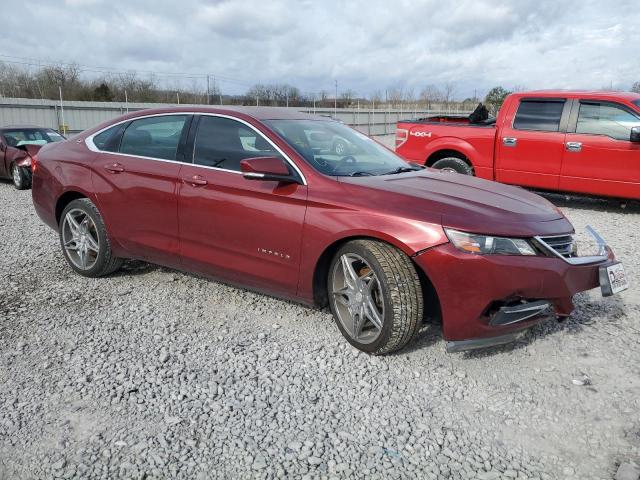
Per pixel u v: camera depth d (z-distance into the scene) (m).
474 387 3.24
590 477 2.49
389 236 3.31
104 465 2.54
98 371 3.39
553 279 3.29
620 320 4.21
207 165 4.21
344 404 3.05
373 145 4.80
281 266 3.82
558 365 3.51
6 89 38.19
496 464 2.58
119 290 4.79
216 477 2.47
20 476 2.47
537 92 8.55
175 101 38.81
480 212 3.35
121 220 4.68
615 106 7.91
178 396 3.11
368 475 2.49
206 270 4.29
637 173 7.80
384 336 3.40
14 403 3.04
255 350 3.67
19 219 8.29
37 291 4.77
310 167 3.80
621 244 6.49
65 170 5.04
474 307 3.21
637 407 3.04
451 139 9.13
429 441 2.74
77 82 39.62
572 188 8.33
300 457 2.60
